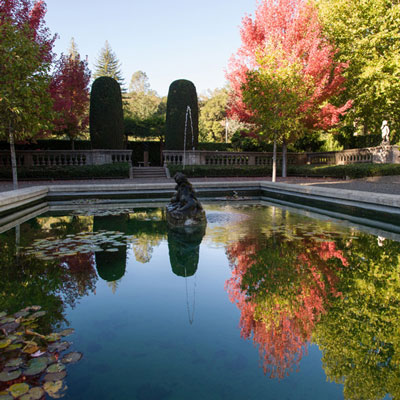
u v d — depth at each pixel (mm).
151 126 22375
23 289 2543
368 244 3963
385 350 1652
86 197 9320
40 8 12195
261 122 12094
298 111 12414
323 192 7508
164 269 3064
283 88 10812
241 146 20844
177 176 5535
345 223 5492
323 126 14008
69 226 5258
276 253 3562
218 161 16984
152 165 22109
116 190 9508
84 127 17156
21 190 7758
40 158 15273
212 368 1503
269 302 2289
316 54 12000
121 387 1347
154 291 2520
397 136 15250
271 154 17656
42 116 8047
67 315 2082
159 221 5762
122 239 4277
